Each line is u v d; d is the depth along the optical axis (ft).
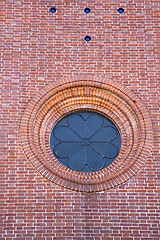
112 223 39.01
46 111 44.14
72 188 40.16
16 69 44.86
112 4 48.03
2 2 47.52
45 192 39.99
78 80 44.75
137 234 38.68
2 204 39.40
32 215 39.06
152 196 40.22
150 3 48.08
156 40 46.73
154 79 45.11
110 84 44.73
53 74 44.88
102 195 40.06
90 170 42.55
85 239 38.32
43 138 43.27
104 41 46.42
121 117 44.47
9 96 43.73
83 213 39.32
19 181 40.34
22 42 46.01
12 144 41.83
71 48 45.98
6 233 38.32
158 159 41.78
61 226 38.73
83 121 44.96
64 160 42.96
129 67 45.47
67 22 47.03
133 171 41.16
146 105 44.01
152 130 42.91
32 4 47.60
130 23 47.29
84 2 48.01
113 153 43.47
